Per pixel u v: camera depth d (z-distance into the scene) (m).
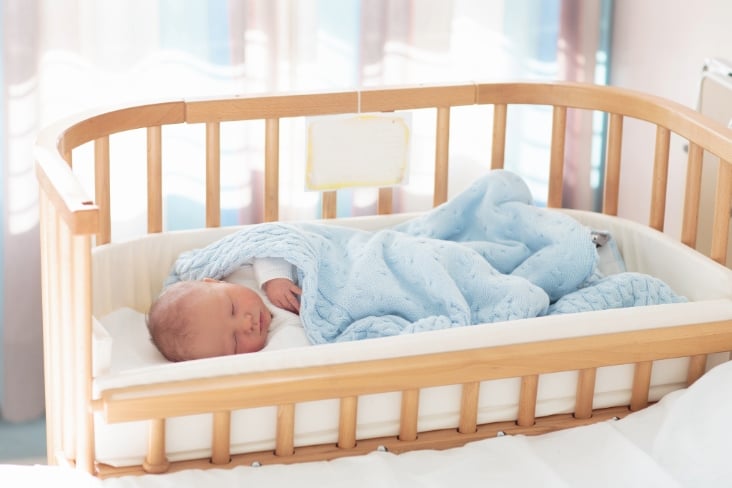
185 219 2.67
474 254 1.94
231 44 2.56
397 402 1.65
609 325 1.70
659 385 1.79
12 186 2.48
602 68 2.89
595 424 1.69
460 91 2.23
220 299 1.81
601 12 2.83
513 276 1.92
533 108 2.83
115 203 2.60
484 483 1.54
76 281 1.45
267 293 1.93
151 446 1.54
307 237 1.96
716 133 1.94
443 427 1.69
